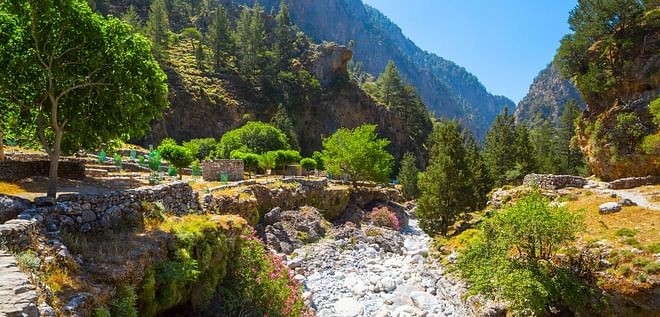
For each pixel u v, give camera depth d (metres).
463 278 15.57
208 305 10.45
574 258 12.95
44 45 10.37
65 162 17.22
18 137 13.43
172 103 78.44
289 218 26.80
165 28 100.00
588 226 15.15
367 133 49.72
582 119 44.12
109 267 7.51
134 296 7.27
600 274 12.01
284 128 87.94
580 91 44.38
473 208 28.98
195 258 10.30
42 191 13.48
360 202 41.22
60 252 7.30
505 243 13.41
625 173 36.34
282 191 29.17
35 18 10.15
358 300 16.94
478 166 39.34
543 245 13.74
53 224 8.67
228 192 22.20
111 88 11.45
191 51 109.94
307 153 100.25
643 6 39.84
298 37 137.12
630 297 11.06
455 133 30.41
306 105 105.69
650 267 11.01
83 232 9.48
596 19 41.34
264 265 13.35
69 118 11.69
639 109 35.88
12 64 9.86
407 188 55.50
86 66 11.08
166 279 8.50
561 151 69.88
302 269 19.83
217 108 86.19
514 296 11.91
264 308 11.80
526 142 54.31
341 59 121.25
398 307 15.90
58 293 6.12
